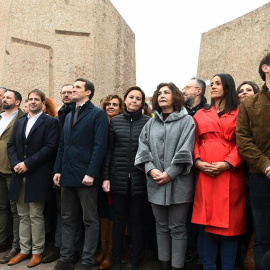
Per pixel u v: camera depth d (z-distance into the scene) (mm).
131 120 2268
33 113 2574
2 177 2611
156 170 1974
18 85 3662
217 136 1959
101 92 4062
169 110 2156
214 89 2059
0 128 2727
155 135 2082
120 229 2131
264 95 1744
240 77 4441
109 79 4258
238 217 1869
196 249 2428
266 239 1667
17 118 2746
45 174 2410
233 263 1885
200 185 1936
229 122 1952
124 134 2215
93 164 2139
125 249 2443
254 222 1729
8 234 2914
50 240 2801
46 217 2859
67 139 2256
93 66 3869
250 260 1951
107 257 2270
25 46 3732
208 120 2004
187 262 2324
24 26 3738
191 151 1968
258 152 1689
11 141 2529
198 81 2547
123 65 4660
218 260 2150
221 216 1840
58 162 2334
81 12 3930
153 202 1989
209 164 1884
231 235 1832
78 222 2355
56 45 3842
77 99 2305
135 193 2109
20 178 2396
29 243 2420
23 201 2398
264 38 4117
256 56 4211
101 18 4094
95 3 3979
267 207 1679
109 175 2213
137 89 2301
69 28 3867
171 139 2021
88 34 3918
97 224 2217
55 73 3812
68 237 2227
